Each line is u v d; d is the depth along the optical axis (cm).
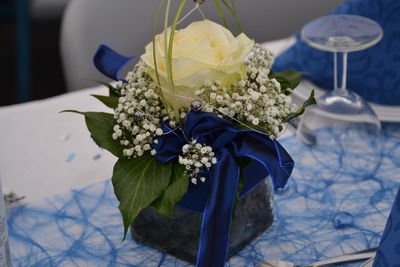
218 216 56
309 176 81
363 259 64
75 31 155
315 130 85
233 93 58
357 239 69
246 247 69
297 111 57
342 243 69
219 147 58
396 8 88
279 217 74
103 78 153
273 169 56
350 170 82
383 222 72
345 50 78
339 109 83
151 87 59
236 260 67
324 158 84
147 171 57
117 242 70
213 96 55
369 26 79
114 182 58
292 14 172
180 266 66
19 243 71
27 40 217
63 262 68
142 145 59
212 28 58
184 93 56
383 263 53
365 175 81
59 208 77
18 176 83
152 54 56
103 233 72
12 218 75
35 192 80
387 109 92
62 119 95
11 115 96
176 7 155
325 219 73
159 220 64
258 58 64
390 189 78
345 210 74
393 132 90
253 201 65
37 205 78
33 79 260
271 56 66
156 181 57
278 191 78
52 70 266
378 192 77
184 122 57
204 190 59
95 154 88
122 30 157
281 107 60
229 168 57
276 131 57
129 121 59
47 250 70
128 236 71
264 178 63
